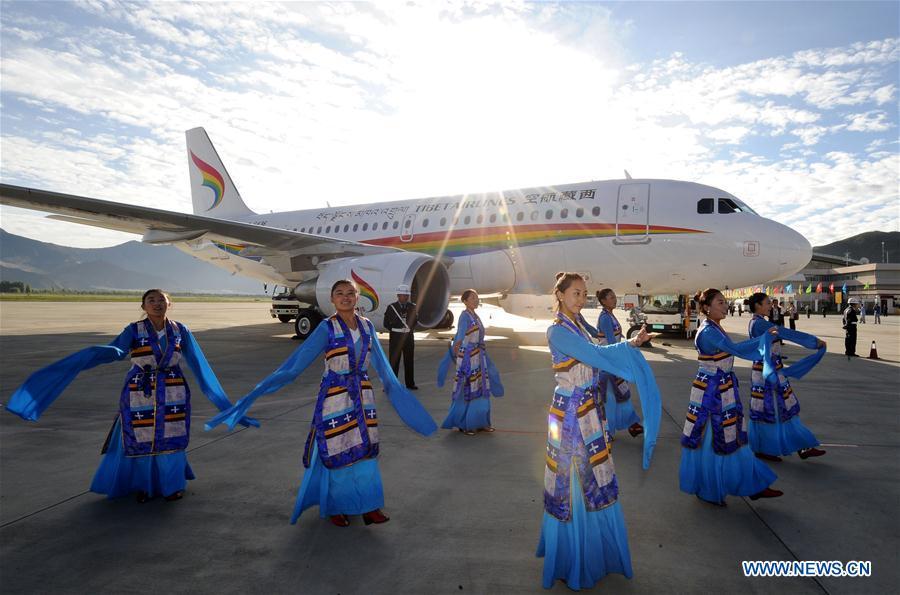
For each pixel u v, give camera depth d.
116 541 3.02
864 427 5.55
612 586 2.56
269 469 4.26
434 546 2.96
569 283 2.66
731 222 11.05
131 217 10.15
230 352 11.84
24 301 60.44
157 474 3.61
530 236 12.52
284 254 12.80
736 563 2.78
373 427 3.24
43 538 3.05
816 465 4.39
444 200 14.15
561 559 2.53
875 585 2.55
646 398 2.44
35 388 3.29
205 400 6.94
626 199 11.81
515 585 2.57
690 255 11.29
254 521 3.30
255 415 6.07
